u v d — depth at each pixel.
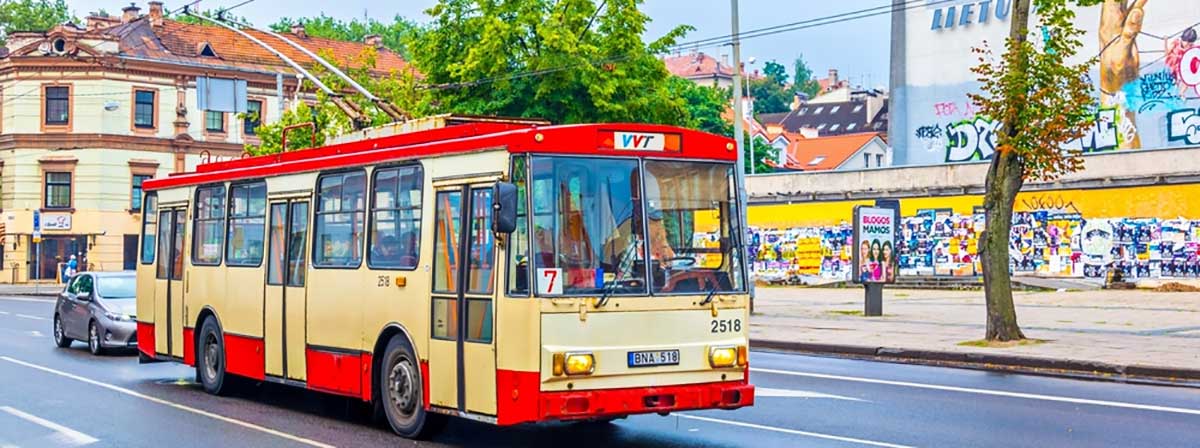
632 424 13.14
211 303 16.22
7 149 62.34
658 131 11.16
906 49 53.81
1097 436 11.84
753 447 11.53
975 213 42.88
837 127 124.88
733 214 11.45
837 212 47.06
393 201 12.50
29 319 33.41
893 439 11.78
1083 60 48.06
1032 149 20.30
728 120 87.38
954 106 51.97
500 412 10.70
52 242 62.06
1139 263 39.03
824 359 20.62
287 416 14.12
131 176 62.56
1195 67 44.72
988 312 21.06
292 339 14.23
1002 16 50.41
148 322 18.22
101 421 13.77
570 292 10.60
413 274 12.03
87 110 61.75
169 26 66.19
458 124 13.12
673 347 10.93
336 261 13.45
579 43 31.00
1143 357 18.25
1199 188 37.72
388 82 44.34
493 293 10.84
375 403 12.78
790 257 48.59
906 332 23.78
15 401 15.63
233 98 40.28
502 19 31.64
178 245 17.39
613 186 10.93
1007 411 13.67
